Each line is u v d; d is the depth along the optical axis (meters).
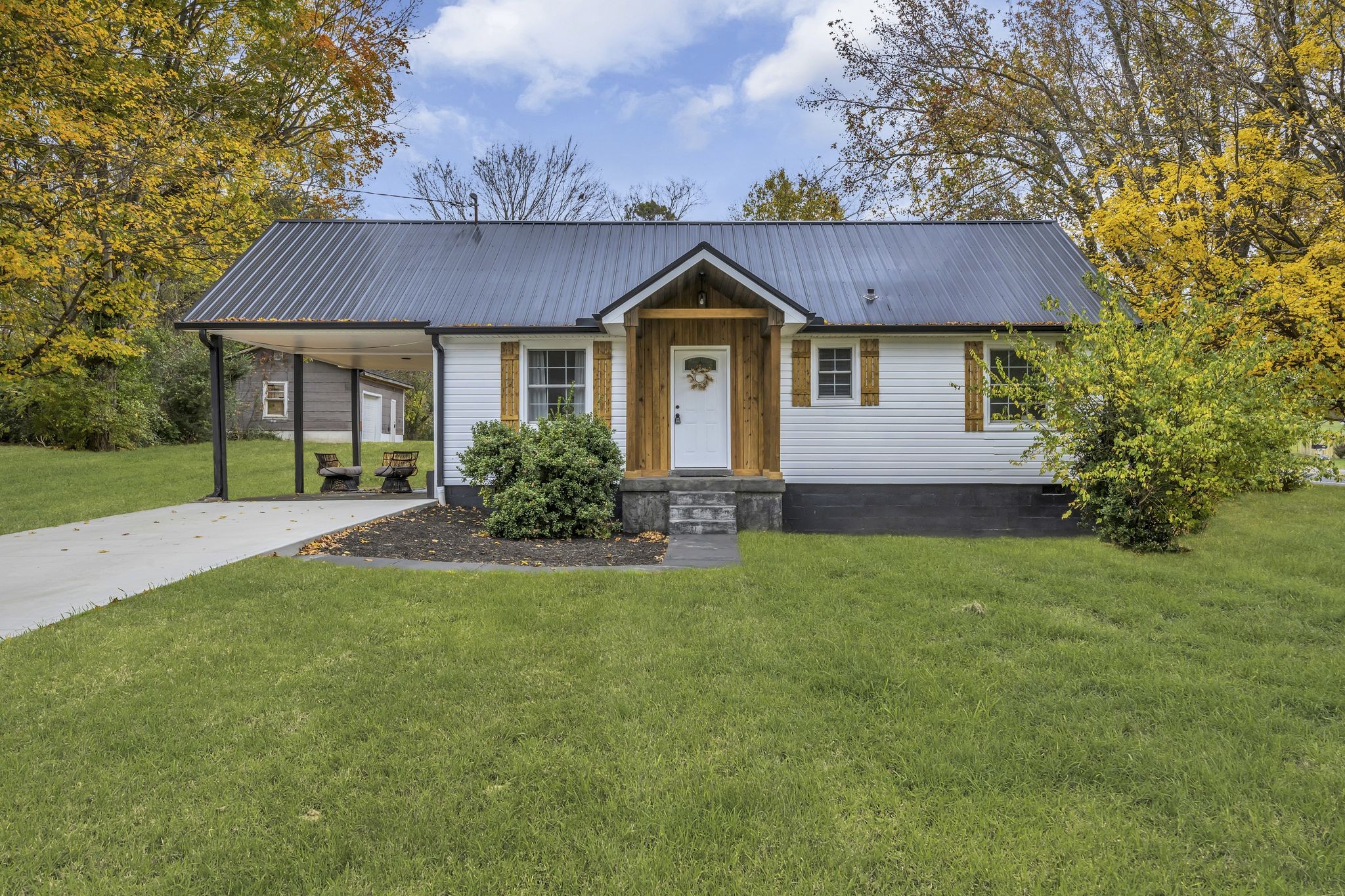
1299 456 8.22
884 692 4.00
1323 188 11.86
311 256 13.23
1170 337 8.50
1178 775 3.18
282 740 3.44
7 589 6.12
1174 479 7.94
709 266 10.52
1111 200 12.76
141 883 2.44
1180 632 5.23
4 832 2.70
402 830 2.72
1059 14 17.62
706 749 3.38
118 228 14.49
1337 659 4.70
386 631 5.04
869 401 12.05
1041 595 6.21
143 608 5.56
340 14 21.11
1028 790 3.04
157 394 21.42
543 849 2.62
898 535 11.18
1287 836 2.75
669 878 2.46
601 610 5.60
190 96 17.88
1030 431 10.93
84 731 3.52
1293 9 12.73
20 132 12.99
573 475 9.55
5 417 20.03
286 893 2.40
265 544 8.12
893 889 2.44
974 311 11.88
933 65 19.86
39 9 12.15
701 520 10.22
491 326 11.45
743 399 12.12
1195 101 13.97
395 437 31.61
